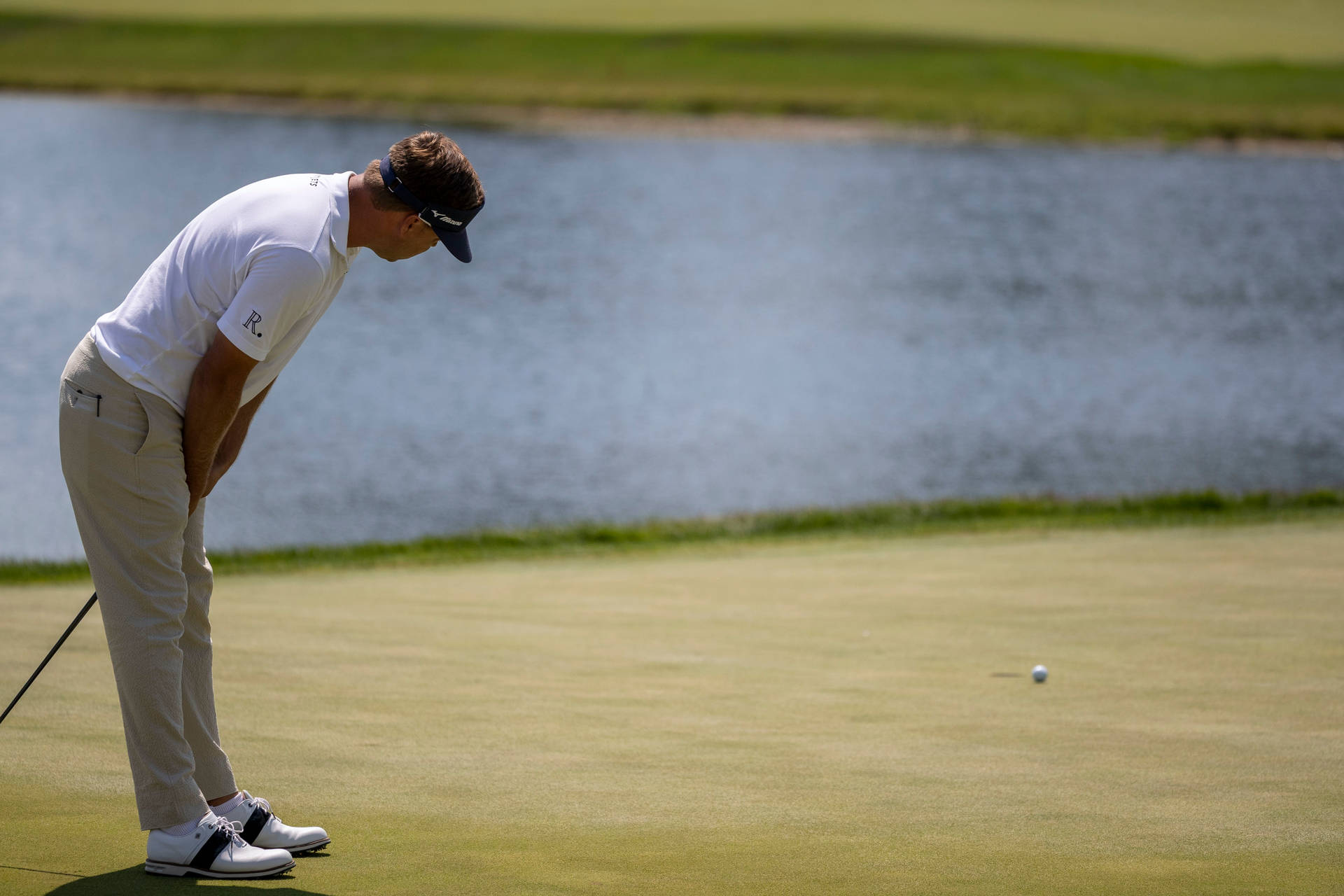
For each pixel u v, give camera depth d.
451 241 12.04
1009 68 173.12
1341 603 23.67
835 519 37.34
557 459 52.38
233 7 181.62
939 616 22.83
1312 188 136.50
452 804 13.45
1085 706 17.34
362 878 11.45
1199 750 15.54
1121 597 24.30
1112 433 60.69
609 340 77.69
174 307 11.40
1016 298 94.44
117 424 11.37
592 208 116.81
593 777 14.35
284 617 22.41
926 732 16.22
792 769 14.65
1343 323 90.12
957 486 49.78
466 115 147.38
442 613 22.91
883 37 183.88
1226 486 50.19
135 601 11.59
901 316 87.50
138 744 11.59
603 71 162.38
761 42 177.25
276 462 50.66
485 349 73.94
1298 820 13.19
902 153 144.00
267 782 14.05
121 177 112.94
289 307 11.41
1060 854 12.21
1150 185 135.62
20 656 19.34
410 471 49.72
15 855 11.86
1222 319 89.88
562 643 20.67
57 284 81.88
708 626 21.95
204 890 11.12
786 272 98.81
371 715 16.61
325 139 131.38
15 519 41.03
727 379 69.12
